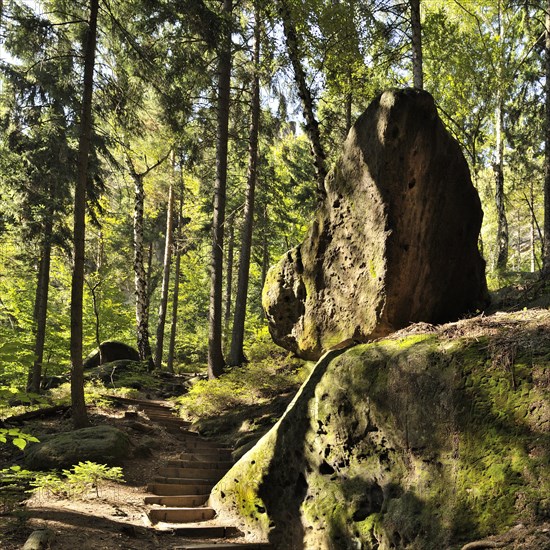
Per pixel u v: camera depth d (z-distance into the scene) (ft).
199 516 22.45
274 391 37.96
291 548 18.86
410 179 23.50
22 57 35.35
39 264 54.65
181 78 44.42
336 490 17.80
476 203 26.30
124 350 64.75
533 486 12.28
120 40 35.88
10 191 47.11
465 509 13.21
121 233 94.73
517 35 54.34
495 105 55.98
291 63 40.42
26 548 15.25
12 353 24.72
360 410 17.56
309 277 28.89
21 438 14.28
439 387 15.07
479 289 27.66
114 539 17.97
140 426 34.32
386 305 24.04
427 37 41.39
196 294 110.73
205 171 61.52
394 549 14.80
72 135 44.45
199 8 38.34
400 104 22.89
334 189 27.04
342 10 35.01
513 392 13.61
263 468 21.03
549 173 40.75
